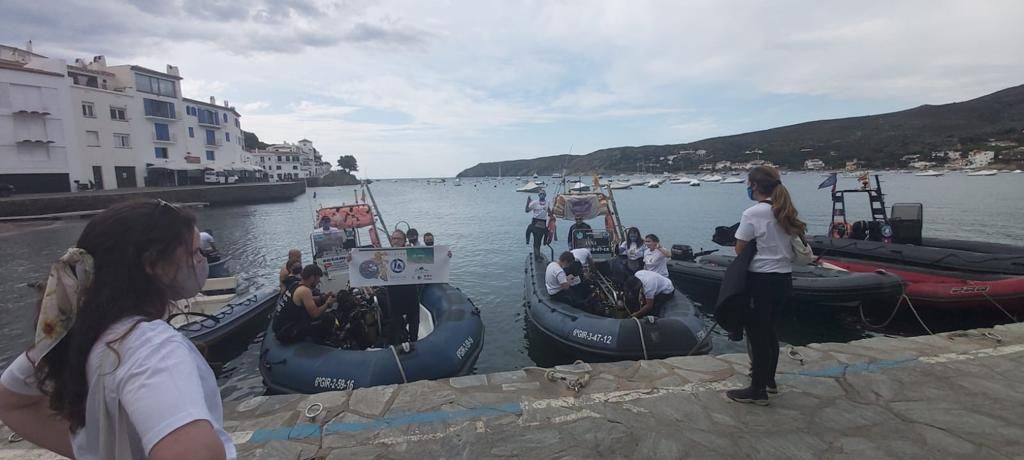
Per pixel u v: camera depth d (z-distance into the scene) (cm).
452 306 713
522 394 390
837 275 893
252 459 307
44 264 1630
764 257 347
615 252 1105
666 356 639
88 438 98
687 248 1215
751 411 354
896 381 395
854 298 826
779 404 363
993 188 4919
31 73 3444
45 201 2930
